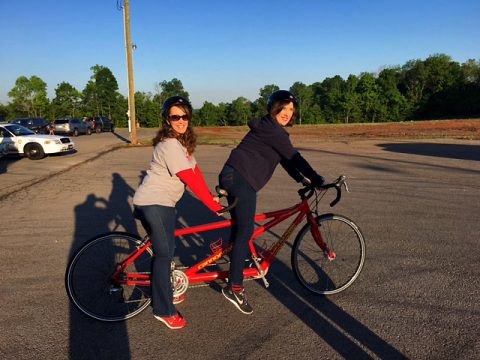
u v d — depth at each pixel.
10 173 10.89
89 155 15.50
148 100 81.31
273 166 3.14
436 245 4.78
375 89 84.69
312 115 85.12
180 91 89.19
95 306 3.19
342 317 3.21
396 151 15.48
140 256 3.22
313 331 3.02
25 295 3.61
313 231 3.59
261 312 3.31
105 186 8.76
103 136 29.95
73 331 3.05
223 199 7.33
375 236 5.12
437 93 80.69
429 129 33.25
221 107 85.81
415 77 86.00
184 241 4.98
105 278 3.18
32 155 14.28
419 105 81.44
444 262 4.27
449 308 3.31
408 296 3.53
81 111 85.00
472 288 3.66
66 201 7.29
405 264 4.22
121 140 24.50
